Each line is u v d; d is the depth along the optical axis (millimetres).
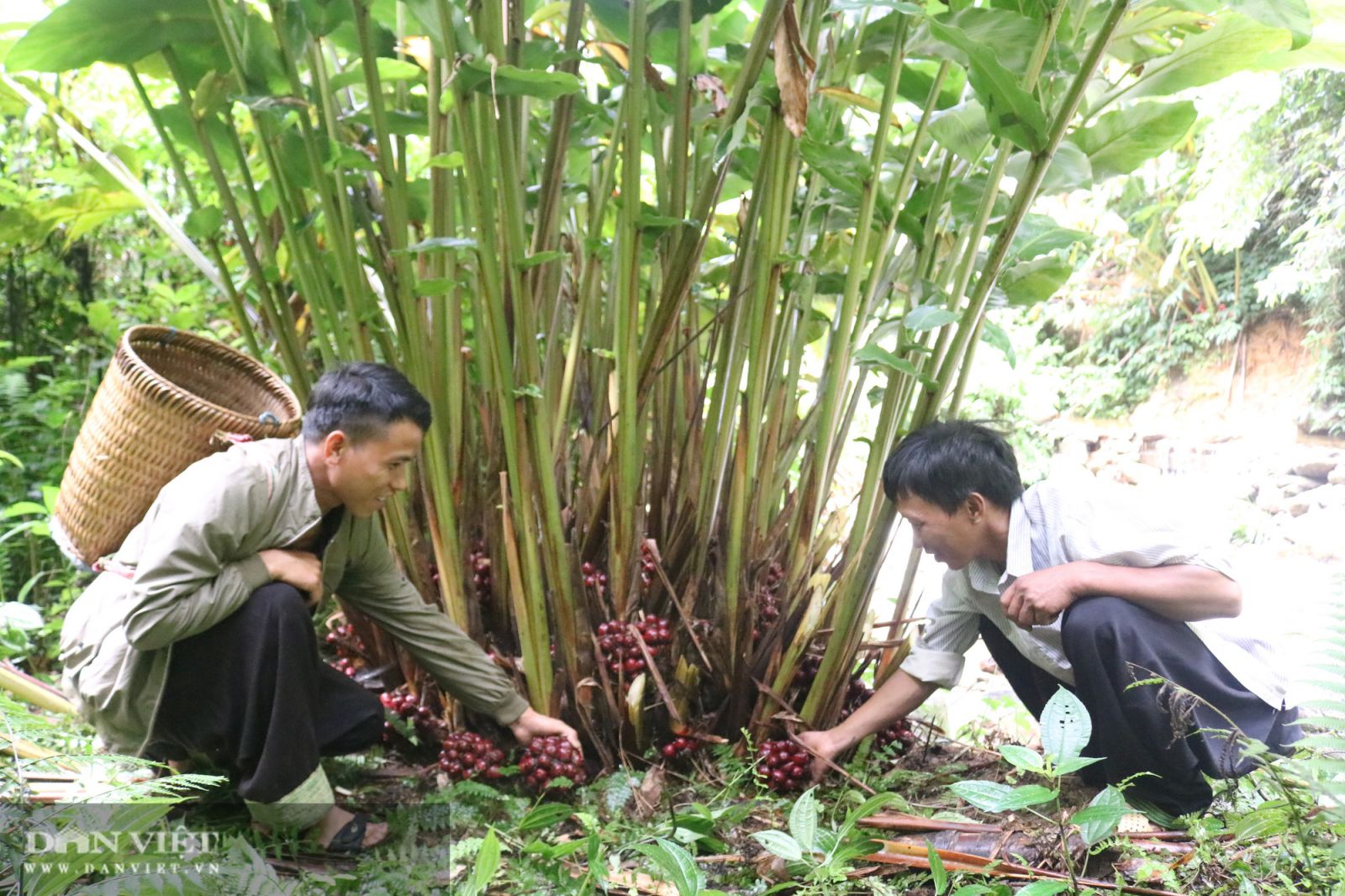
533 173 2648
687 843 1904
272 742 1773
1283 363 7723
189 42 2377
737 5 2912
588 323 2492
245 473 1806
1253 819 1669
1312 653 1622
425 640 2127
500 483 2324
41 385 4188
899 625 2482
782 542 2420
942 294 2182
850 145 2416
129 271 4586
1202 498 7102
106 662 1859
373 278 2928
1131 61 2426
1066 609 1931
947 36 1824
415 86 2734
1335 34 2281
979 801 1422
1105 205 7867
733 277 2242
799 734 2262
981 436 2035
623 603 2238
